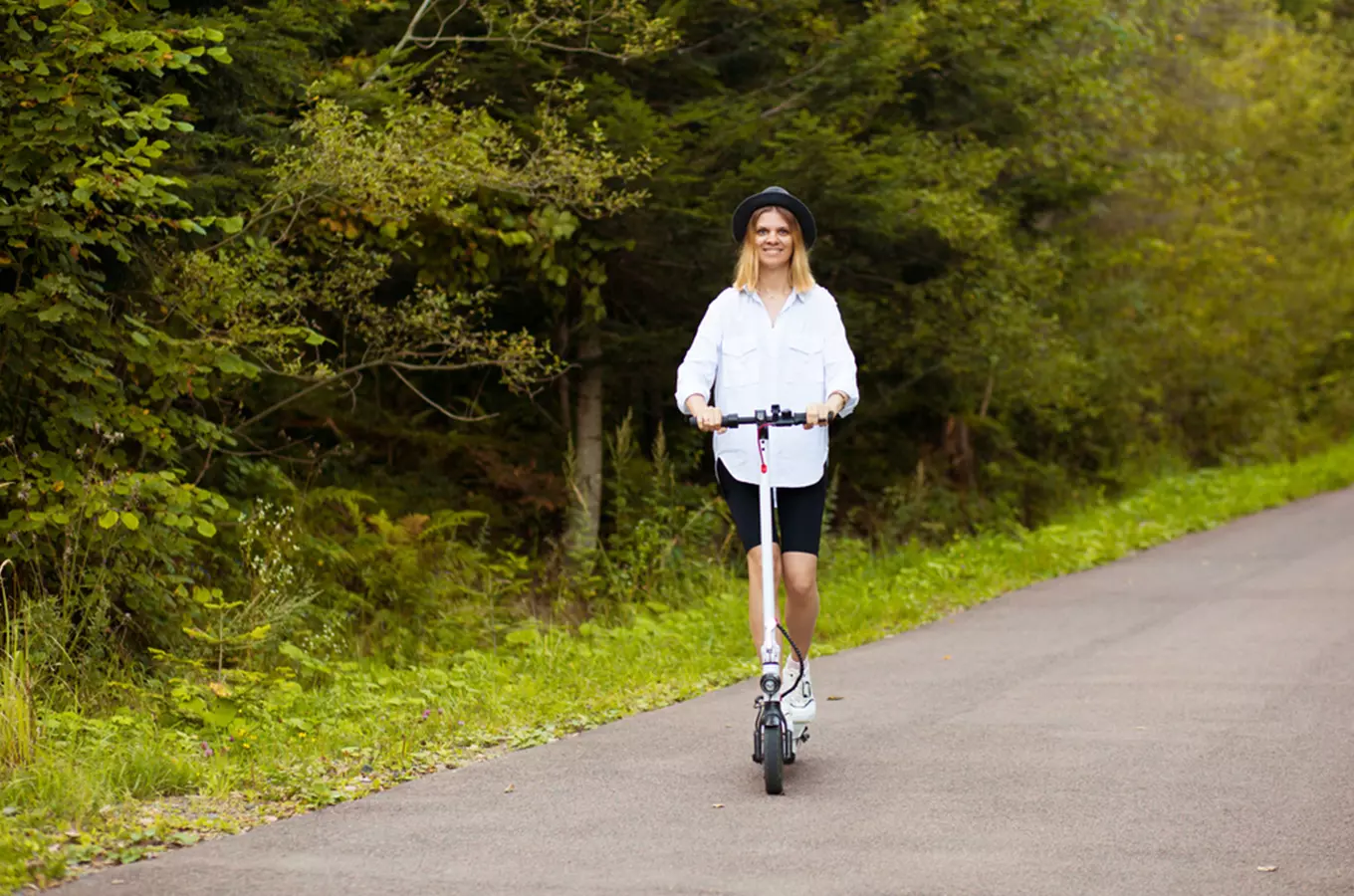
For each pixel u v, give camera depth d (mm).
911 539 20344
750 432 7469
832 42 15961
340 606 13445
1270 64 36062
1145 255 29688
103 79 9602
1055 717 8914
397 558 14188
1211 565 17750
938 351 20469
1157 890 5488
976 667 10992
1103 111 21953
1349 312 38031
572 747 8312
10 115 9477
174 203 9906
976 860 5879
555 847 6113
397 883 5598
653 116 14539
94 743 7785
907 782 7266
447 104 14844
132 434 10570
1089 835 6242
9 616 9523
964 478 24969
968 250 18656
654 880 5629
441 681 10617
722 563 16344
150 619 10656
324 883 5594
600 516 18969
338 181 12242
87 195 9180
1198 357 33062
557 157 13570
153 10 11320
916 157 17047
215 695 9039
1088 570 17719
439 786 7301
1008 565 17484
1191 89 32219
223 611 10750
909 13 15594
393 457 17766
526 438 18812
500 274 15336
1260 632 12336
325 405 15984
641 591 15906
